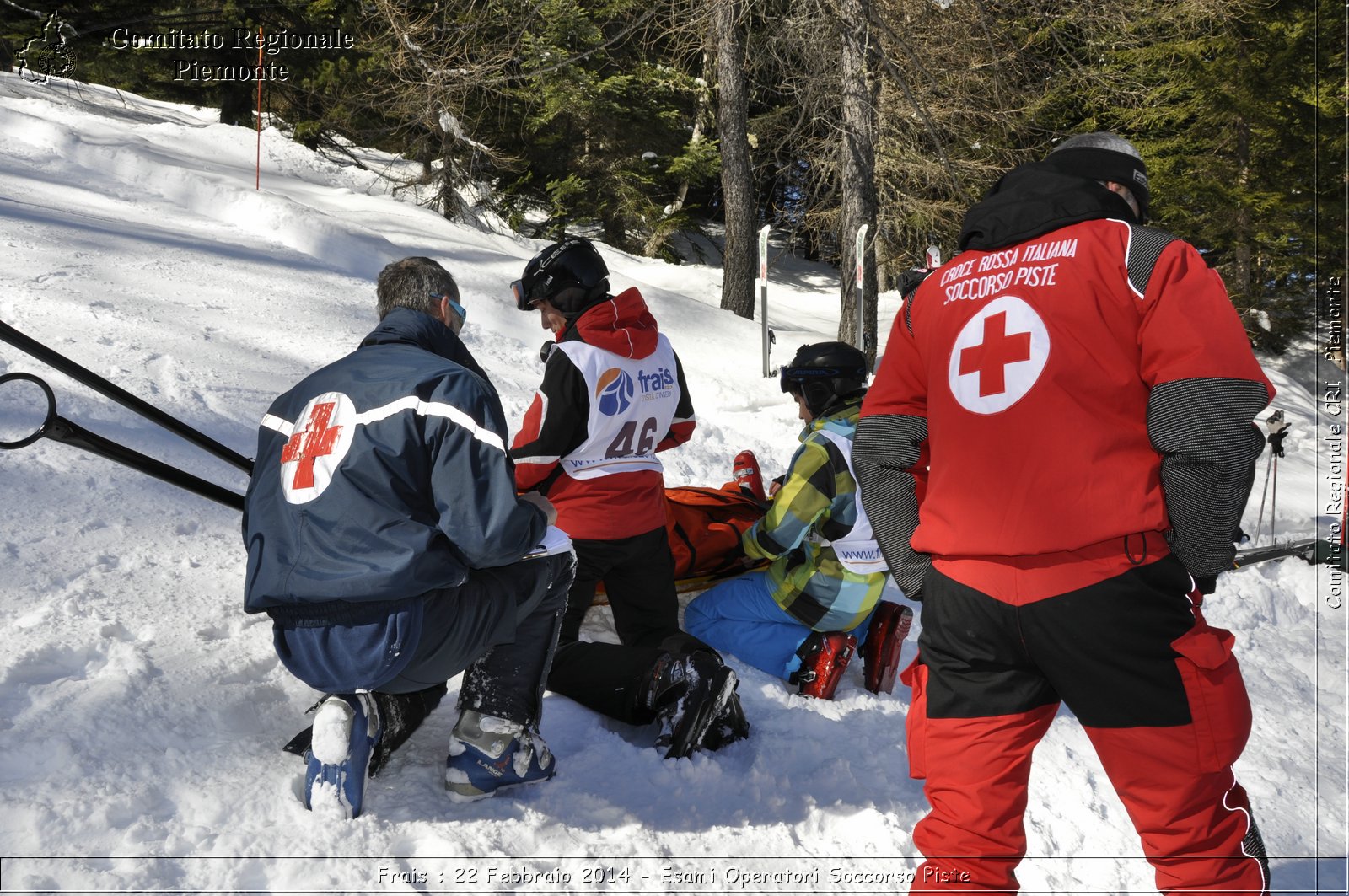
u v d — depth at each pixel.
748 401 7.70
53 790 2.04
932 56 11.73
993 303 1.89
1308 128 16.52
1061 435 1.79
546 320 3.23
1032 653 1.83
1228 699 1.79
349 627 2.11
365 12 14.18
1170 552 1.79
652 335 3.20
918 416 2.08
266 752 2.39
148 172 10.24
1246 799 1.88
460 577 2.14
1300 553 5.70
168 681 2.51
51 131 10.65
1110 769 1.88
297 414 2.26
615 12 15.05
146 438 4.03
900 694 3.50
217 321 6.17
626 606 3.32
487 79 12.51
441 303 2.49
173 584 3.04
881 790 2.77
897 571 2.11
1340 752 3.60
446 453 2.12
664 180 17.84
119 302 5.98
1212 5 12.01
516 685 2.41
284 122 16.61
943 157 11.01
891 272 15.36
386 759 2.41
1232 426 1.68
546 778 2.47
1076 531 1.77
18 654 2.43
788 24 11.25
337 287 7.93
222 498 2.58
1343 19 16.20
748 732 2.92
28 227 7.23
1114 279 1.79
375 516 2.09
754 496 4.18
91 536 3.19
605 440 3.11
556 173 16.95
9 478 3.37
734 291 13.71
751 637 3.44
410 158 16.14
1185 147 17.48
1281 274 17.62
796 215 17.02
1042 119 15.01
